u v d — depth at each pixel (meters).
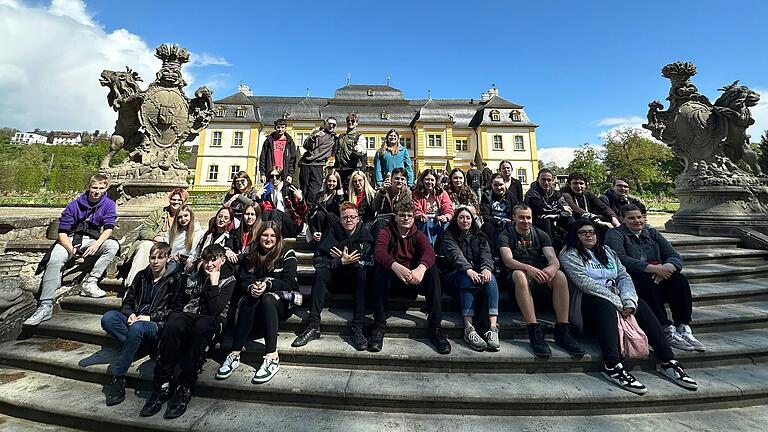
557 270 3.53
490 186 5.88
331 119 7.34
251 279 3.36
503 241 3.93
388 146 6.79
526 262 3.83
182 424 2.55
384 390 2.78
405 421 2.61
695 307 4.28
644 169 42.38
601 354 3.20
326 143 7.20
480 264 3.72
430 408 2.73
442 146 41.84
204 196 21.95
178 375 2.82
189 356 2.86
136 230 5.48
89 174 6.63
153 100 6.86
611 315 3.21
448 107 46.81
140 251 4.47
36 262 4.62
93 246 4.45
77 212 4.50
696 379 3.03
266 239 3.46
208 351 3.31
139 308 3.29
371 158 42.47
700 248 6.39
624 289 3.39
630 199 5.70
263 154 7.39
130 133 7.00
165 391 2.80
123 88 6.75
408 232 3.86
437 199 5.34
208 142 38.34
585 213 4.78
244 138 38.75
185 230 4.64
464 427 2.55
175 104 6.98
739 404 2.86
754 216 7.14
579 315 3.40
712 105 7.96
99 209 4.62
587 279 3.35
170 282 3.35
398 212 3.80
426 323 3.64
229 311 3.44
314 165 7.11
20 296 3.95
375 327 3.43
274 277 3.42
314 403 2.79
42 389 3.04
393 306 4.00
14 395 2.93
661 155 42.50
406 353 3.21
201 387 2.92
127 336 3.01
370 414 2.70
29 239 4.75
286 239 5.82
